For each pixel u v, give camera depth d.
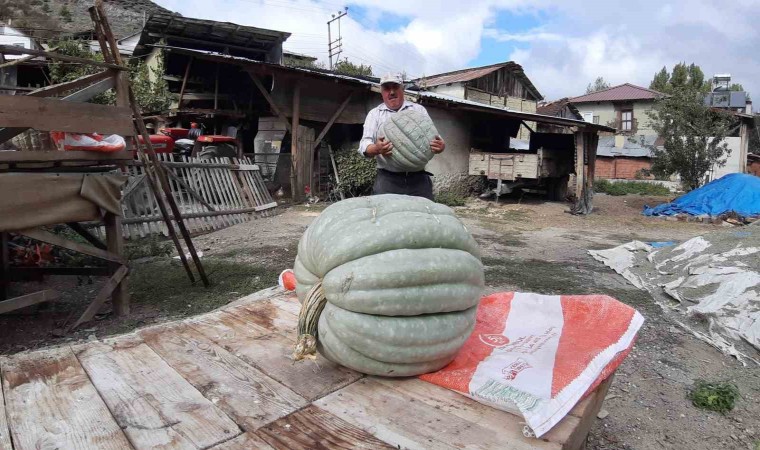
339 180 13.98
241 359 2.08
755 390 3.59
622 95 34.97
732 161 24.77
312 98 13.61
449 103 13.41
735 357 4.14
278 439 1.51
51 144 5.86
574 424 1.65
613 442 2.95
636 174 28.55
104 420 1.59
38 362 2.02
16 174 3.94
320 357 2.09
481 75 26.64
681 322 4.90
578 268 7.29
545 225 11.88
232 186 10.85
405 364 1.86
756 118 24.48
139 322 4.73
